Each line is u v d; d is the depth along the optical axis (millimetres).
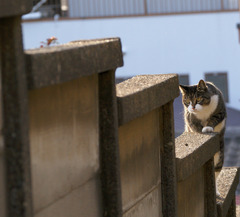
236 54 18047
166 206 3311
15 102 1746
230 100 18266
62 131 2113
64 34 18188
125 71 18391
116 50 2443
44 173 1979
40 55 1854
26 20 18047
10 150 1759
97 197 2453
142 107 2744
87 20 18141
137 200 2877
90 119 2367
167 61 18312
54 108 2049
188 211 3732
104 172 2492
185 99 5984
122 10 18438
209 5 18141
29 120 1871
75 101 2223
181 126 6262
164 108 3254
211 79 18344
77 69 2082
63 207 2137
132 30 18219
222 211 4383
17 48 1741
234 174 5277
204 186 4211
